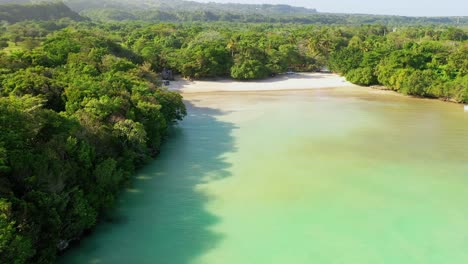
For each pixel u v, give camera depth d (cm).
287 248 3136
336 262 2975
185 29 17275
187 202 3800
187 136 5841
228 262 2950
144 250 3047
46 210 2573
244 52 10756
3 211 2270
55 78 5294
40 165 2731
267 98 8594
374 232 3362
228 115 7081
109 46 9131
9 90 4391
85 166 3222
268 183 4231
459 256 3067
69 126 3397
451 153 5191
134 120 4550
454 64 9362
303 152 5172
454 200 3912
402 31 19275
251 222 3484
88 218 2948
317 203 3816
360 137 5828
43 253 2484
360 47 12131
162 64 10119
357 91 9544
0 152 2580
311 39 13162
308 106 7838
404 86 8875
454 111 7581
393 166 4719
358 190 4094
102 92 4703
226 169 4594
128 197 3872
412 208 3747
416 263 2980
